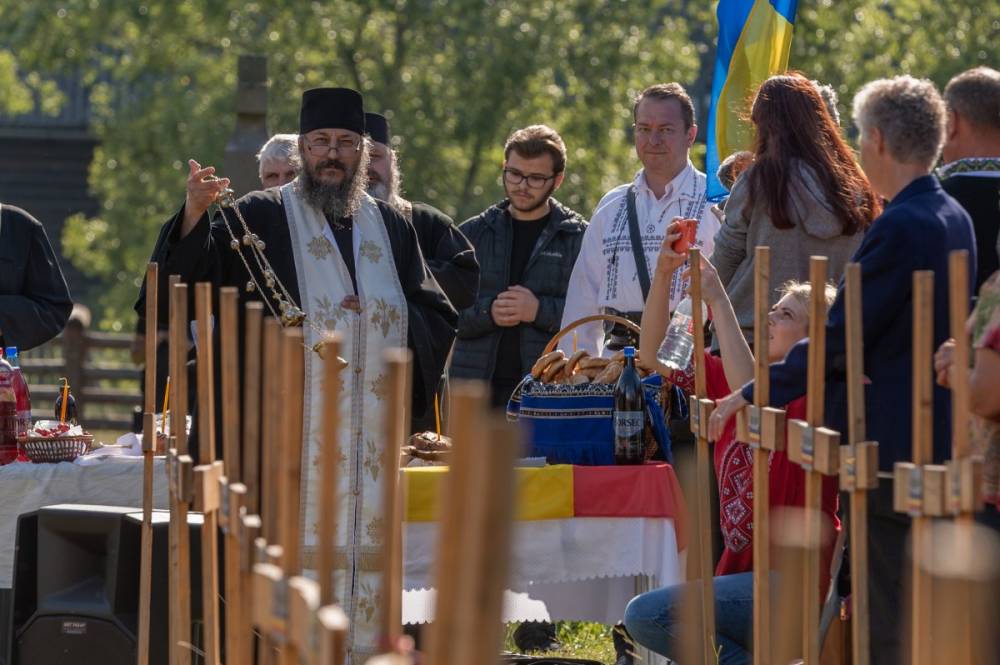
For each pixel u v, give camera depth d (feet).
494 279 52.01
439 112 152.87
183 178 163.53
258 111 79.25
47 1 169.27
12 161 224.53
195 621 35.55
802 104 37.99
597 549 38.42
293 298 40.45
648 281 47.62
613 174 156.15
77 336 121.90
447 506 14.44
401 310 41.34
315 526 39.50
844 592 29.81
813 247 37.68
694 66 163.94
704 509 29.78
